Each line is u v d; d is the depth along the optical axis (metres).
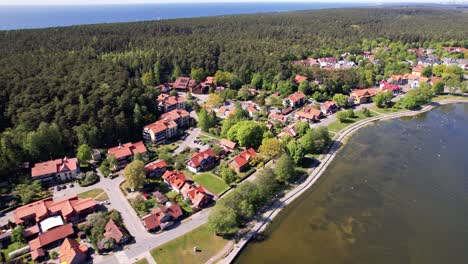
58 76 156.12
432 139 155.75
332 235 94.19
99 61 190.00
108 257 83.12
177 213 97.19
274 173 118.31
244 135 134.25
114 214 95.69
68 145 132.12
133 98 157.12
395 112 189.50
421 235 94.00
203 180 117.12
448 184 118.56
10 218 96.88
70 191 110.31
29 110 134.00
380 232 95.19
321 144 138.12
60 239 87.25
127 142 146.50
